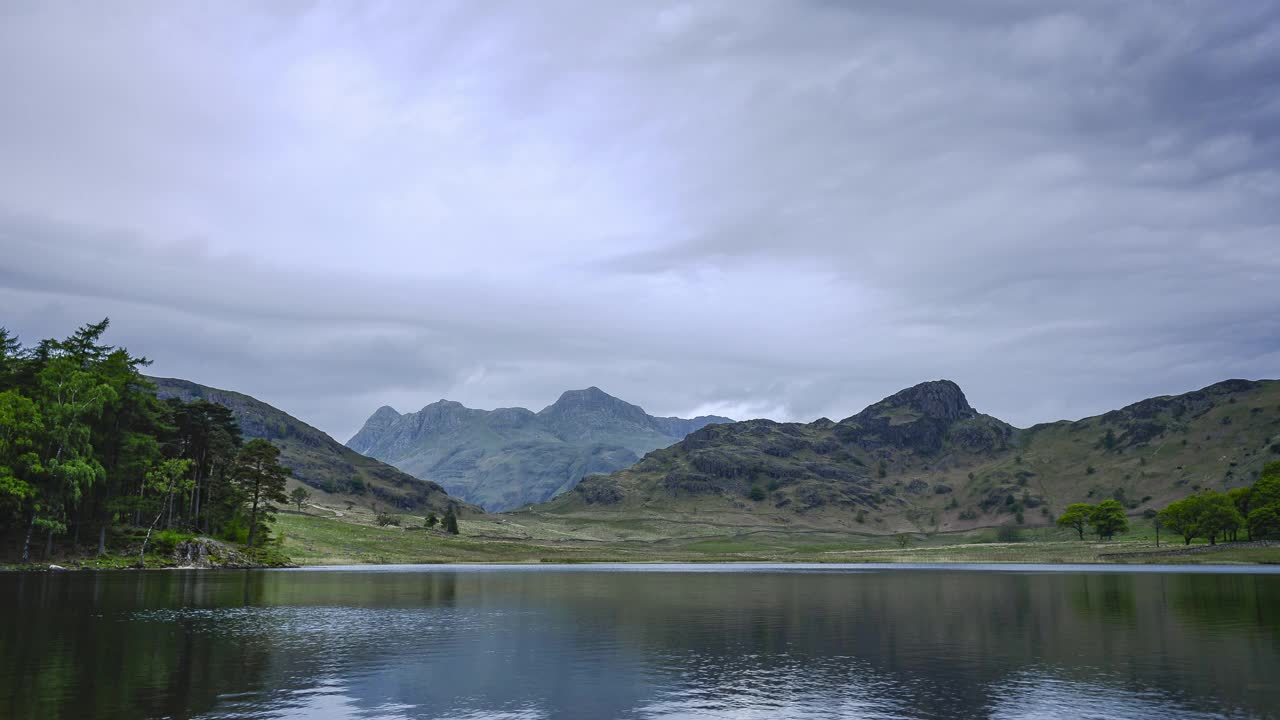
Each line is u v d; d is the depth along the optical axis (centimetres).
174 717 3117
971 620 6581
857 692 3700
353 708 3344
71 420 12088
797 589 10656
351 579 11975
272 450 16800
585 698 3575
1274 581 11969
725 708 3388
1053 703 3478
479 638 5412
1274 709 3356
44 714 3123
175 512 16050
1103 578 13338
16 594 7856
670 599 8806
